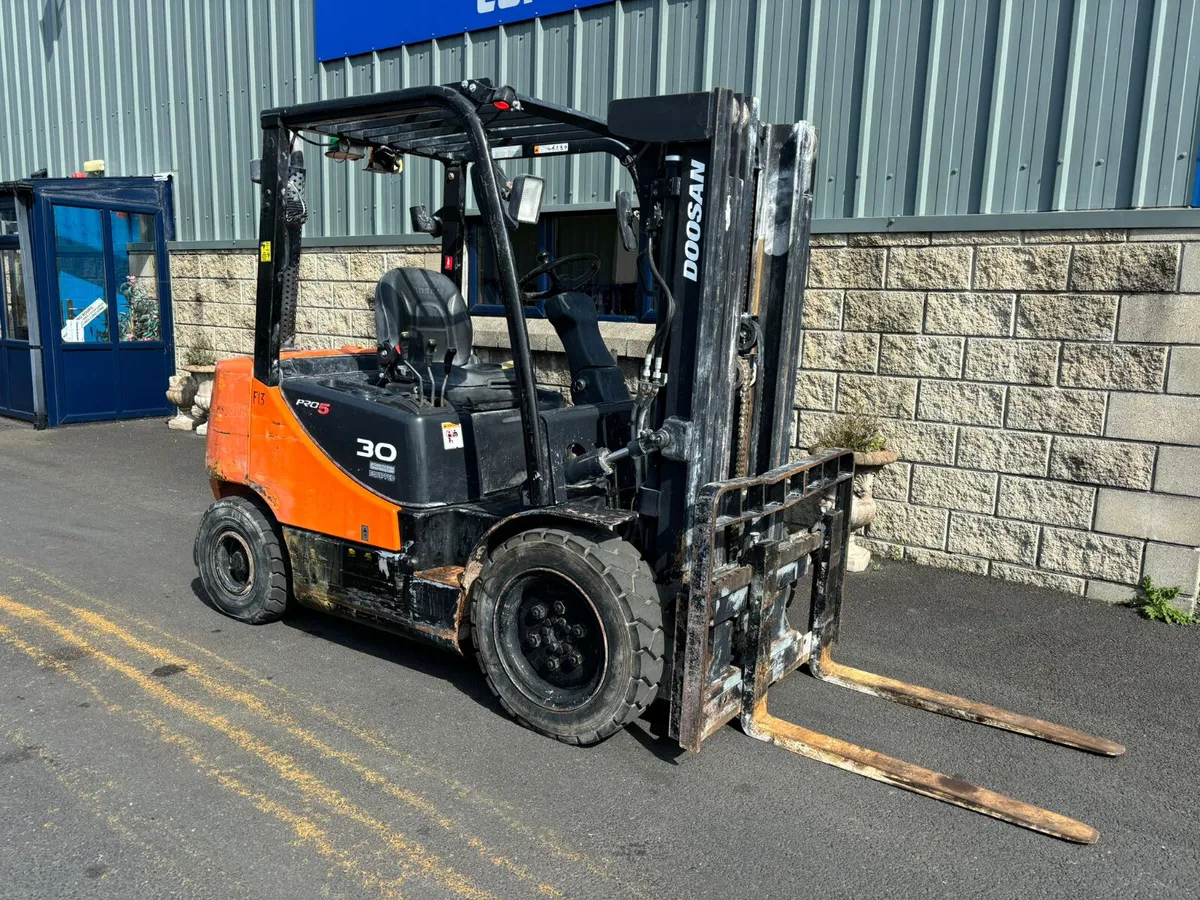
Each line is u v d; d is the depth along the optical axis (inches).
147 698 160.4
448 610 159.5
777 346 159.2
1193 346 208.2
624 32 292.4
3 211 431.2
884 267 247.9
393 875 113.9
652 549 151.3
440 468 166.6
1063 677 181.5
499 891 111.6
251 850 118.0
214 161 437.4
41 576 223.1
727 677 147.9
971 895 114.5
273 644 186.7
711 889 113.4
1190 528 213.3
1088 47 218.1
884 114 247.8
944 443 244.1
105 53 481.1
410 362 180.4
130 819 124.0
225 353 448.8
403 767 139.7
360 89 371.9
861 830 127.5
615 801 132.0
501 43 323.0
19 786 131.1
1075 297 221.5
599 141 176.9
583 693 145.1
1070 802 137.6
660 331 144.4
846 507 177.2
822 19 254.2
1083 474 225.1
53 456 367.9
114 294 446.3
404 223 366.3
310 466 178.1
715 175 136.0
